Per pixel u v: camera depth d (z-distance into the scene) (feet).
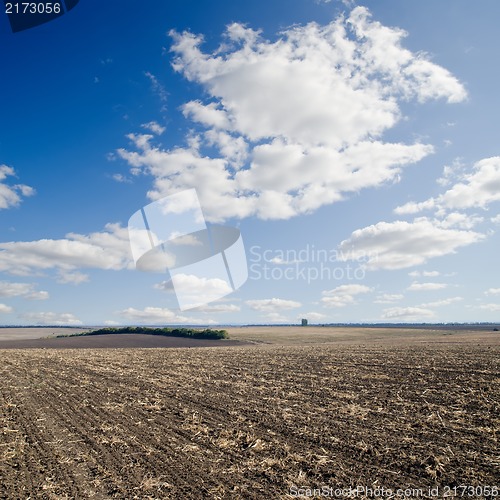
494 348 89.15
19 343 159.22
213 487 20.84
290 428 30.81
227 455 25.49
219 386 49.75
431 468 22.80
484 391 41.57
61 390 48.11
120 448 26.91
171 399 42.29
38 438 29.19
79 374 62.13
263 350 108.58
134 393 45.88
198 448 26.84
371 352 89.56
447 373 53.36
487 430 29.19
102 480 21.85
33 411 37.40
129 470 23.16
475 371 53.98
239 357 87.86
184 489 20.66
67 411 37.37
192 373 62.28
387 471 22.65
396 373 55.67
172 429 31.32
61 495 20.16
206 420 33.73
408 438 27.86
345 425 31.37
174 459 24.84
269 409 36.99
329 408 36.96
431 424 31.07
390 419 32.83
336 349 103.40
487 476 21.65
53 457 25.31
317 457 24.77
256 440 28.04
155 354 100.53
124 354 100.99
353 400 39.93
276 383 51.08
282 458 24.77
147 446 27.27
